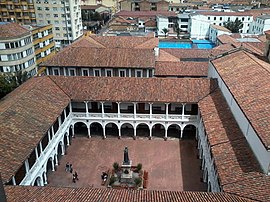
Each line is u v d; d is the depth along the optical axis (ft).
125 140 168.04
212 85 158.40
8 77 189.88
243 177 92.94
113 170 140.67
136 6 549.54
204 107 143.54
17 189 92.02
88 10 516.73
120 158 152.46
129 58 196.03
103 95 157.99
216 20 379.14
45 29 272.31
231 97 131.03
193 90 157.07
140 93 157.48
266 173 91.25
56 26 355.36
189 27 381.40
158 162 148.46
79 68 197.06
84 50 204.33
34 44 254.06
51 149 136.46
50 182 135.95
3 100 145.79
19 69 229.66
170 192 90.99
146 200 85.30
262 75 125.29
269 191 84.84
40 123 128.67
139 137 170.50
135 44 240.73
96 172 142.61
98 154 156.04
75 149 160.66
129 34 319.27
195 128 173.88
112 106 169.99
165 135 166.81
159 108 168.76
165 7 534.78
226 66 154.20
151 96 155.84
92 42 238.07
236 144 108.88
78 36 372.99
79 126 179.32
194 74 189.37
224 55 170.30
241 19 384.06
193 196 87.81
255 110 104.99
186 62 197.67
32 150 112.68
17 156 106.22
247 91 119.65
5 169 98.89
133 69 192.85
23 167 111.45
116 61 195.00
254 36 303.68
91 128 179.11
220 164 102.12
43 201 85.40
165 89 158.61
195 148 159.94
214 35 338.95
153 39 245.24
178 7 536.01
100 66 193.16
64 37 360.07
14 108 129.39
